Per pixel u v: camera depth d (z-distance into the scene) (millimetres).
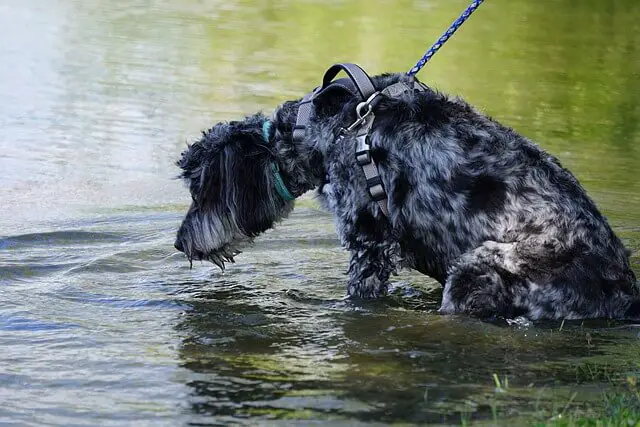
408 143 9211
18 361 8125
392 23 27219
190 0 29438
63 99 18266
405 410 7145
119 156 15172
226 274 10852
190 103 18250
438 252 9328
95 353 8352
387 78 9766
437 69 22141
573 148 16719
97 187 13766
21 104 17797
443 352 8492
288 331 9031
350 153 9414
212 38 24375
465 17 9883
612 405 7109
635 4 32375
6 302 9617
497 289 9055
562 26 28391
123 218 12602
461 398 7398
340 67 9695
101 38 23750
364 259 9625
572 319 9031
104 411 7125
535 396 7465
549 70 22844
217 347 8578
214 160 10172
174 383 7688
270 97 18812
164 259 11250
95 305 9688
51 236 11727
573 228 8977
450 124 9234
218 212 10219
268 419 6973
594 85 21703
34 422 6922
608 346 8633
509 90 20672
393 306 9805
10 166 14453
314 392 7496
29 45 22531
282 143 9969
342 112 9578
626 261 9266
